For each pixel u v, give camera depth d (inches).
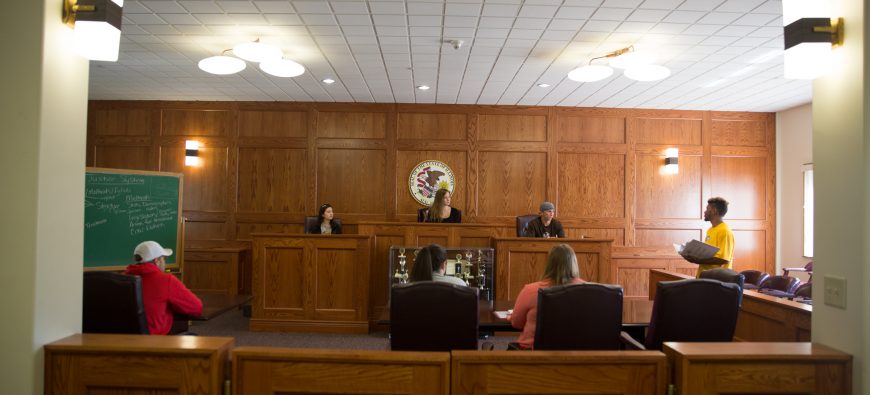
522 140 294.2
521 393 74.5
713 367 75.1
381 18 168.4
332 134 292.8
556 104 290.7
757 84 240.8
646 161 296.5
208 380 74.1
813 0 85.0
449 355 74.8
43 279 75.5
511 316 116.4
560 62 213.5
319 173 292.0
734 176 297.7
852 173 76.4
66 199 80.4
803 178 279.6
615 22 168.4
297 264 208.7
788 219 289.9
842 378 76.4
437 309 95.7
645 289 293.4
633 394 76.0
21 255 73.8
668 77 231.1
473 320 96.0
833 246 79.9
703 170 297.1
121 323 104.7
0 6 75.0
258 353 74.5
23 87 74.5
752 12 157.8
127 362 74.9
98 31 80.4
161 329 122.8
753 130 297.7
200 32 183.9
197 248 276.4
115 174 205.6
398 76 238.4
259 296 208.7
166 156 292.5
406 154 293.0
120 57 213.6
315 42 192.9
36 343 74.3
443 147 292.0
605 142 296.0
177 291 125.7
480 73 231.3
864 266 74.2
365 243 208.5
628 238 293.9
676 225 295.4
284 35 185.9
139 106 292.5
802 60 81.8
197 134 292.8
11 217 73.9
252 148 292.5
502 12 162.1
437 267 137.5
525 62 214.1
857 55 75.9
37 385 74.4
